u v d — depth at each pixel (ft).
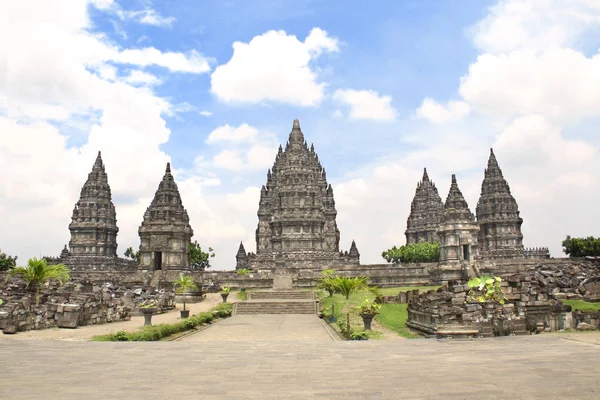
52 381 55.21
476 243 270.26
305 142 436.35
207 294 257.55
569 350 73.97
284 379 55.67
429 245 465.88
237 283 273.54
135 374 58.90
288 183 397.39
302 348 79.10
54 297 150.10
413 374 57.67
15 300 129.70
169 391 50.42
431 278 268.41
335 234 508.94
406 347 79.25
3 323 112.37
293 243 386.73
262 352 75.05
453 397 47.14
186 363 66.03
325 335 132.26
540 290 129.08
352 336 120.37
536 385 51.49
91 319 139.64
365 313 130.52
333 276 246.88
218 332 139.54
